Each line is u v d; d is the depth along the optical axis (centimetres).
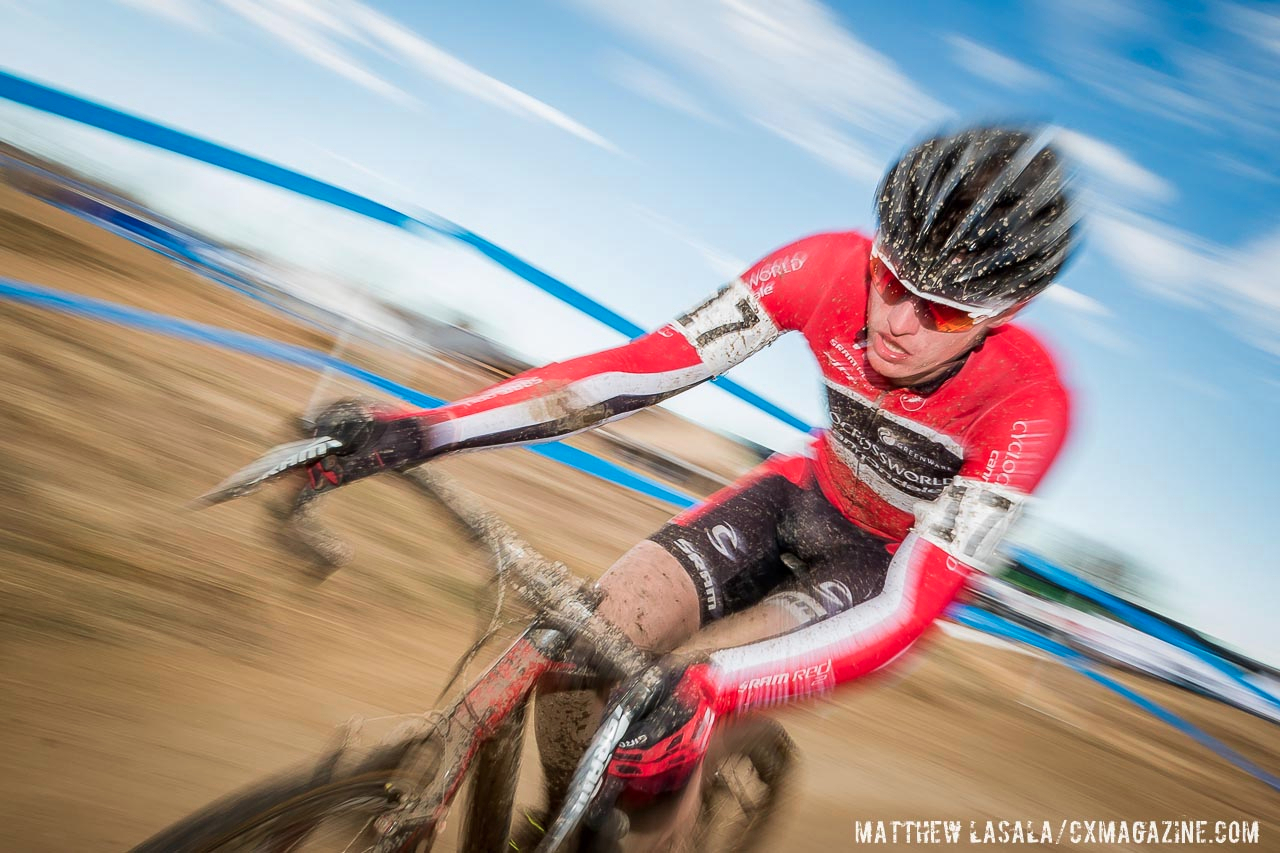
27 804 170
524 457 555
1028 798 377
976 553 167
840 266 189
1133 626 690
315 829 124
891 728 391
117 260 508
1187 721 600
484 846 144
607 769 129
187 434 362
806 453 216
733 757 193
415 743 133
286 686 238
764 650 140
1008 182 159
